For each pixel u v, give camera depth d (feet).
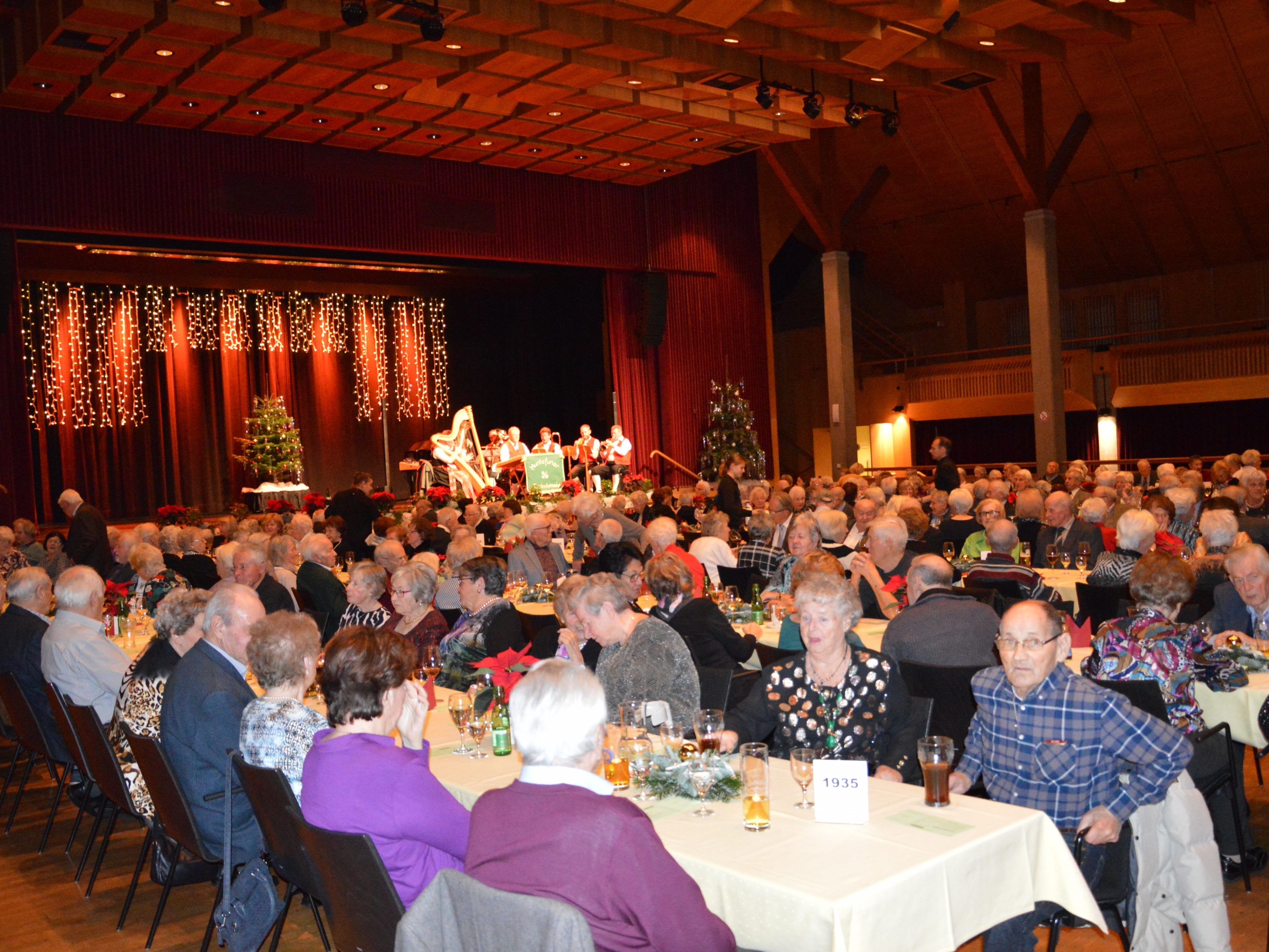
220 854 12.06
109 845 17.25
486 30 36.81
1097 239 75.82
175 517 51.49
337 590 23.68
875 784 9.79
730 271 70.85
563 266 63.10
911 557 20.18
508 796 7.06
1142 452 77.87
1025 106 57.52
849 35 39.22
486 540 37.01
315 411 74.95
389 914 8.22
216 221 49.44
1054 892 8.79
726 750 10.77
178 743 12.19
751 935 7.82
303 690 11.05
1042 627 9.61
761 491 38.42
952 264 83.56
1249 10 55.31
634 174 60.39
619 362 66.39
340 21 35.19
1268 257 72.18
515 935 6.12
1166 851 10.21
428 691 13.92
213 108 44.80
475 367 82.94
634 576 17.44
